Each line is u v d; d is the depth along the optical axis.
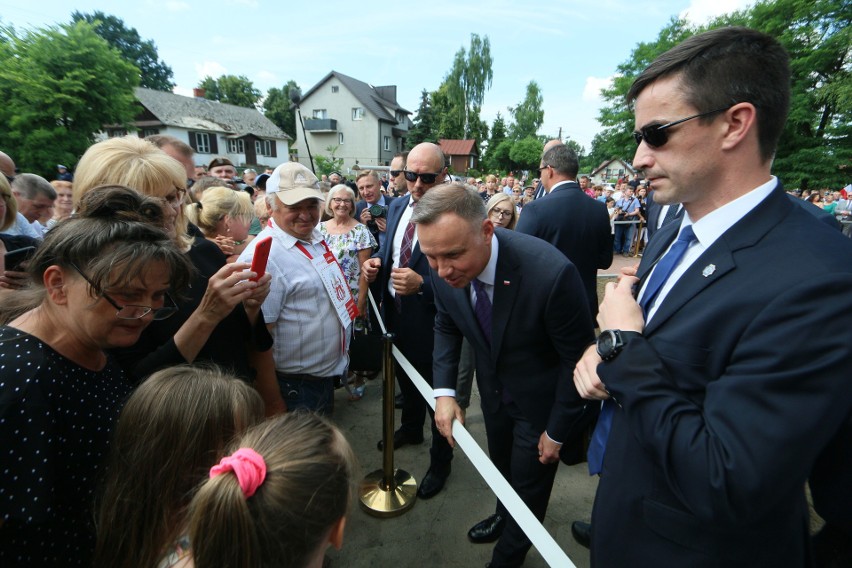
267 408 1.81
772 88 0.78
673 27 18.55
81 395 0.93
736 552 0.86
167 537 0.83
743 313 0.77
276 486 0.66
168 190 1.42
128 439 0.87
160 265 0.92
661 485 0.93
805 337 0.68
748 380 0.72
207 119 30.73
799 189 14.09
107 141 1.43
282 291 1.91
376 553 2.06
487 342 1.71
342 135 38.72
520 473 1.79
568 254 2.94
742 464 0.70
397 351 2.31
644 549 0.96
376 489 2.37
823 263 0.72
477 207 1.42
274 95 56.03
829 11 13.30
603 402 1.24
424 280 2.41
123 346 0.96
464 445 1.66
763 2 15.14
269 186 1.94
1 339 0.85
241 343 1.62
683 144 0.83
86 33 20.06
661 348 0.89
